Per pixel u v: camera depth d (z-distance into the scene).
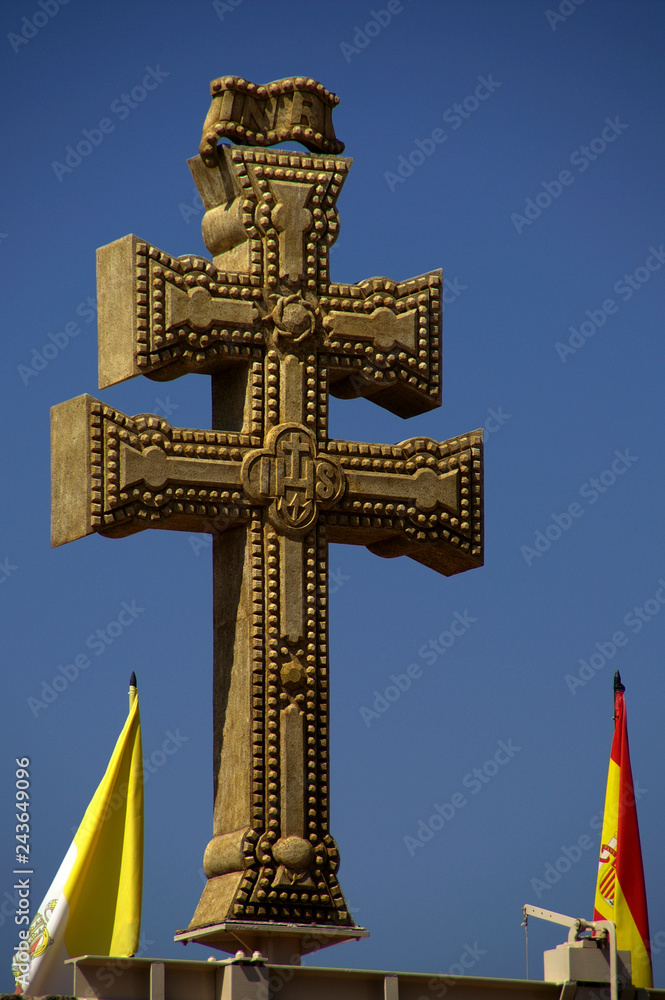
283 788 30.91
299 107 33.72
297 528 31.97
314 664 31.62
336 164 33.62
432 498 33.44
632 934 33.03
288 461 32.12
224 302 32.41
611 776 33.81
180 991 27.47
